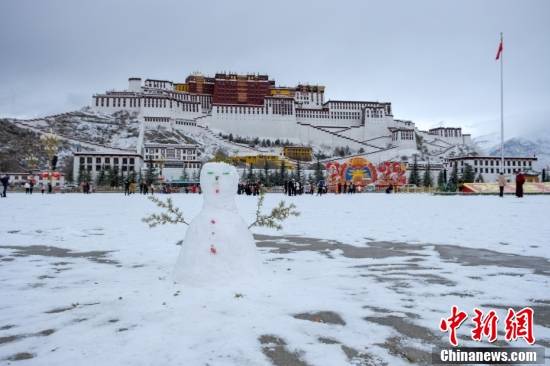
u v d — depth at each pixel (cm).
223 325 428
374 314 470
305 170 12025
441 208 2205
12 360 357
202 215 600
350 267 729
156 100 17238
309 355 364
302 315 463
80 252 902
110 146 14625
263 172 11494
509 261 775
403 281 622
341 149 17812
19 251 917
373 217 1706
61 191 7612
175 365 344
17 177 10856
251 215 1766
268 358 357
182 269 581
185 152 13938
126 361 351
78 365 345
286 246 974
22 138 13188
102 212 2034
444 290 570
